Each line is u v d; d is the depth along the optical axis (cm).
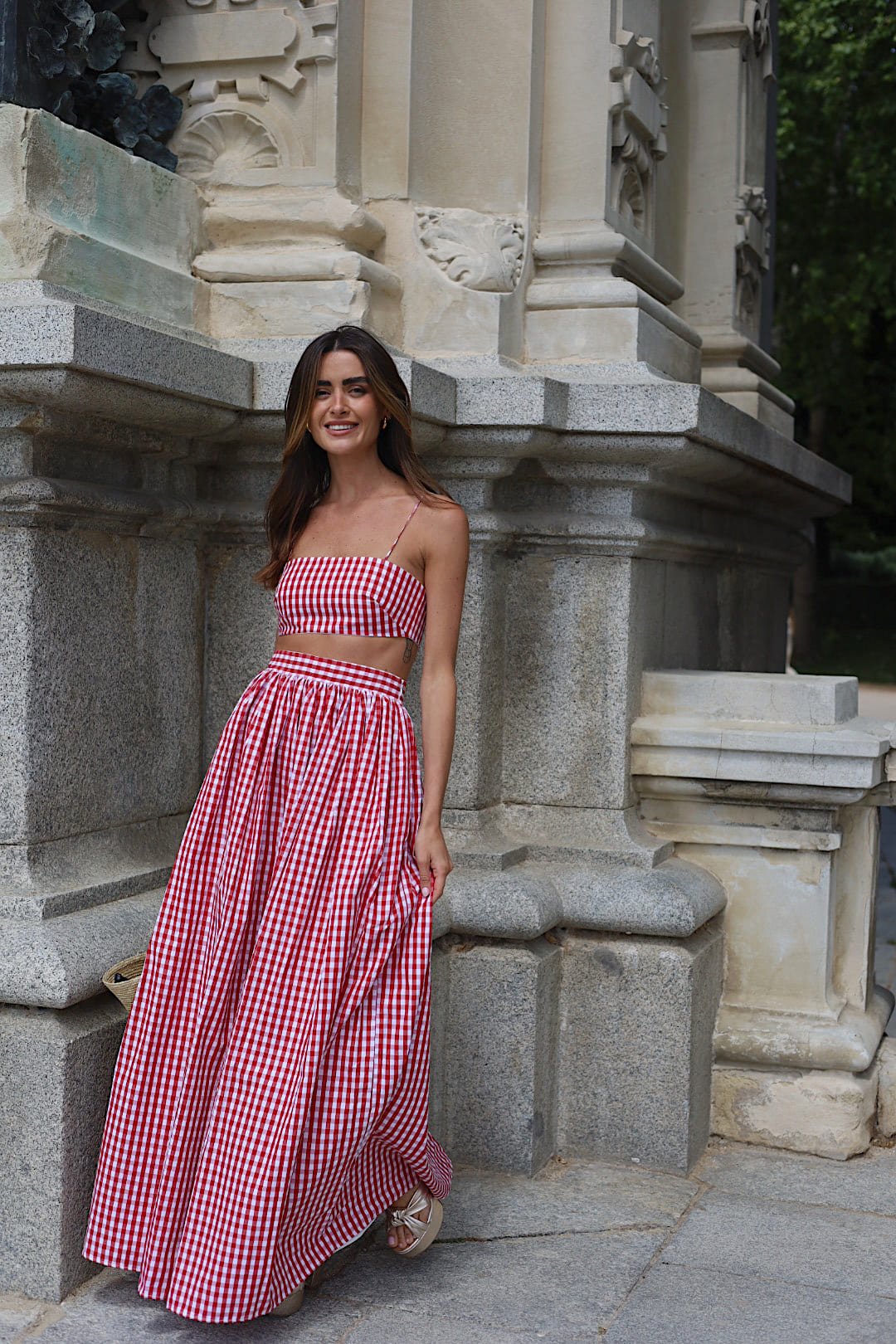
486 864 342
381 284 353
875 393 2295
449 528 273
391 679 270
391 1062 259
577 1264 292
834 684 359
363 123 367
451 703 273
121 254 315
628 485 348
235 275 351
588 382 339
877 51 1734
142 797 317
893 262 1898
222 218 355
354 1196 273
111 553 301
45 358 250
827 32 1720
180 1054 263
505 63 373
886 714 1577
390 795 264
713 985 360
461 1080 340
